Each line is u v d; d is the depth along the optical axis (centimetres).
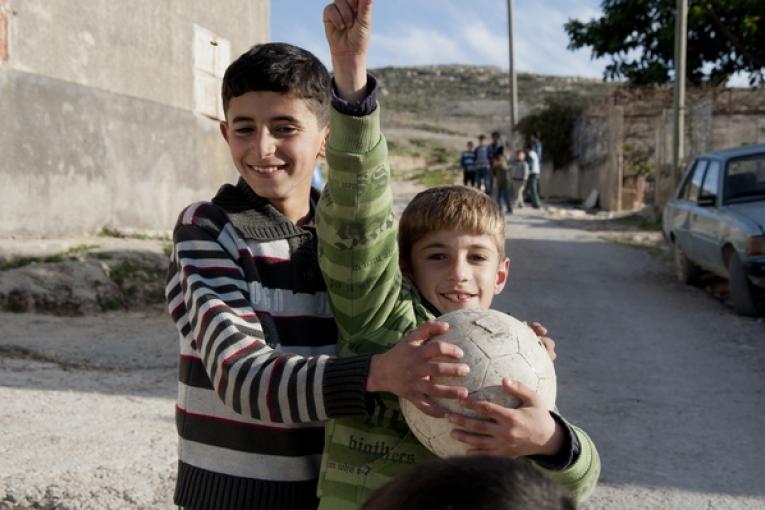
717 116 2116
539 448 175
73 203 991
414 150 4269
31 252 865
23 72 920
